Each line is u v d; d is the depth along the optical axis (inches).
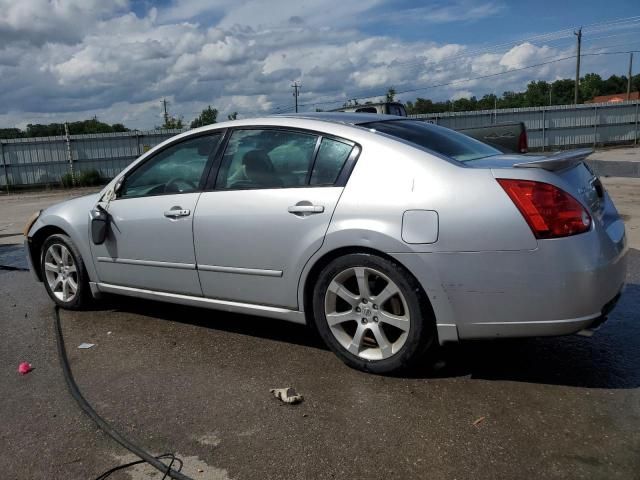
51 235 198.5
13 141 1025.5
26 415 123.5
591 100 3464.6
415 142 138.1
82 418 121.2
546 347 146.8
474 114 1136.8
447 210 120.5
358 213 129.4
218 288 156.4
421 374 133.9
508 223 116.3
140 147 1067.9
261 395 127.7
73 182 1034.1
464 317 122.0
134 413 122.1
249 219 145.9
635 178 574.9
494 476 95.3
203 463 103.0
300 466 100.7
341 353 138.4
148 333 171.8
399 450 103.9
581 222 116.3
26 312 199.9
